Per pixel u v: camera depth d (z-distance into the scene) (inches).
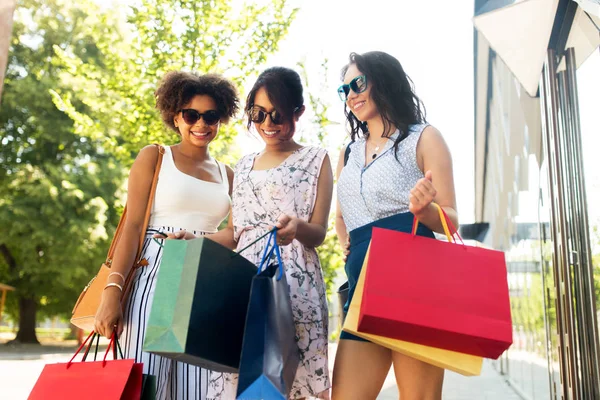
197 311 69.8
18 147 840.3
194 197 109.7
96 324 97.3
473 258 70.9
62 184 799.7
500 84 322.0
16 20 864.9
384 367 87.9
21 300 899.4
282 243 84.5
